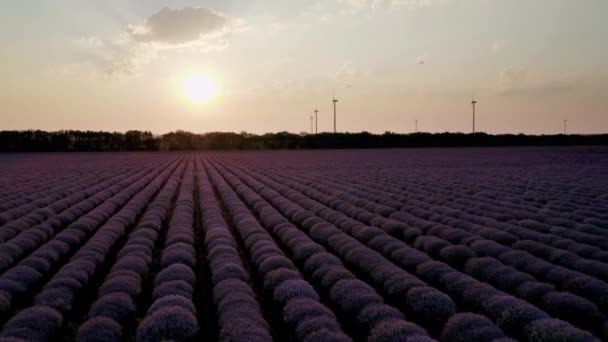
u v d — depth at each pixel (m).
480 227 19.97
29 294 13.09
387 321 9.98
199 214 26.69
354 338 10.70
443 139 141.00
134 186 36.41
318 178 44.44
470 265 14.71
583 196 31.11
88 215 22.75
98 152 123.62
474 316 10.00
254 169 57.88
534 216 23.11
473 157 83.31
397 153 102.06
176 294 11.81
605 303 11.82
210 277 15.05
